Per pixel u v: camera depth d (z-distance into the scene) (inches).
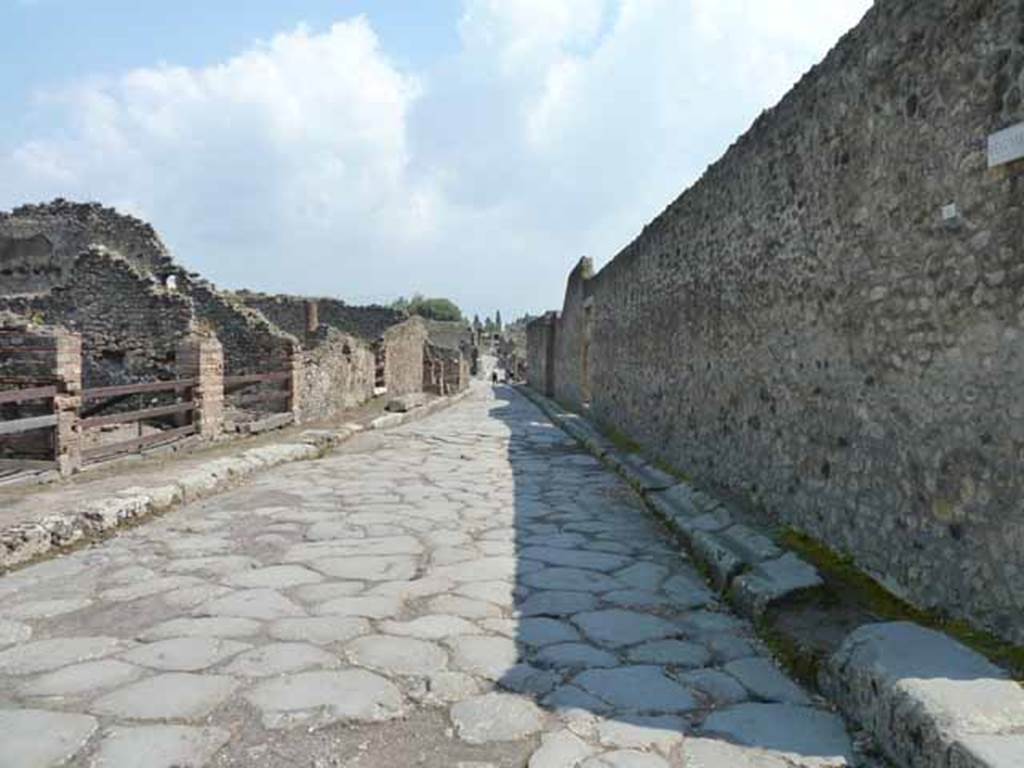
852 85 165.6
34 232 717.3
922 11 137.8
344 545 202.1
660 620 150.0
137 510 221.3
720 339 263.1
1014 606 112.0
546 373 1004.6
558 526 233.0
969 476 123.5
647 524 239.8
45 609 147.0
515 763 94.0
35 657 123.6
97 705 106.7
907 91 143.1
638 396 408.5
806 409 189.9
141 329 559.2
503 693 114.0
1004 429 115.0
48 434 279.4
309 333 944.9
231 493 274.8
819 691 117.3
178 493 248.5
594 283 584.1
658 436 358.3
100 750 94.3
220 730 100.2
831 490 175.0
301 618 143.9
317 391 553.3
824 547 176.7
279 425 463.8
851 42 166.4
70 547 191.8
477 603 156.2
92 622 140.2
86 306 564.7
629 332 435.8
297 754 94.7
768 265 217.5
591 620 148.5
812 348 186.4
